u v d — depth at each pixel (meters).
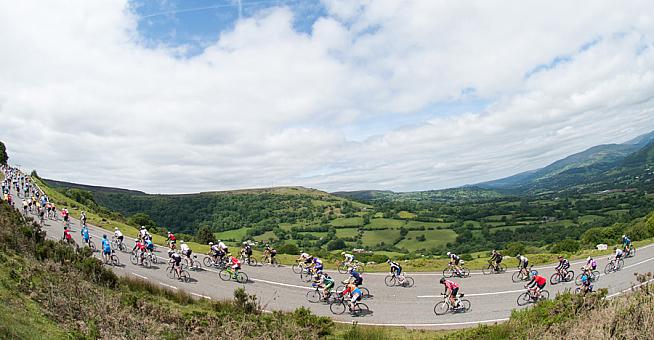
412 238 102.38
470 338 16.28
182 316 17.53
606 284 26.81
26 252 19.98
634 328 10.27
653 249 41.00
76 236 43.41
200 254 41.66
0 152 109.62
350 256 34.78
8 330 10.12
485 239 95.88
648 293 12.41
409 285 29.03
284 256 41.00
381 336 18.28
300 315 20.03
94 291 17.12
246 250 37.00
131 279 23.64
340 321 21.52
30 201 54.47
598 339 10.10
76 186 154.88
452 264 31.69
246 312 20.55
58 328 12.15
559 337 11.50
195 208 137.75
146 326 14.30
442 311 23.02
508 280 29.38
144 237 35.94
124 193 154.38
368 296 26.48
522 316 16.33
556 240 86.38
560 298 16.11
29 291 14.55
